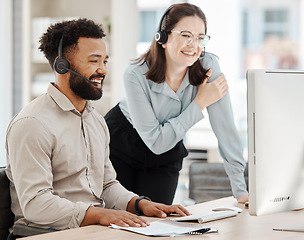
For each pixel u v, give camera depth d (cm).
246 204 218
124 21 490
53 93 203
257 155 171
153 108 256
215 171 294
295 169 177
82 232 171
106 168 227
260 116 171
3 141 518
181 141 282
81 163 206
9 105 520
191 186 295
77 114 207
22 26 518
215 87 242
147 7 539
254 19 598
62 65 201
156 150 251
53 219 186
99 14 505
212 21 561
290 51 600
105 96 493
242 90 562
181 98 256
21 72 520
